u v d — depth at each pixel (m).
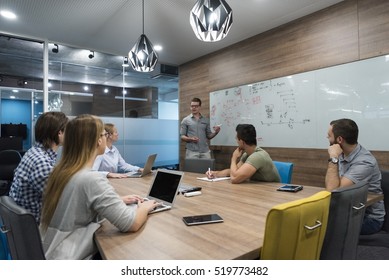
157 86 5.55
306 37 3.40
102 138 1.27
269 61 3.84
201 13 1.97
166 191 1.53
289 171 2.45
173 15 3.38
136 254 0.92
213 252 0.92
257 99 4.01
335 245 1.13
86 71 5.11
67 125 1.23
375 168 1.80
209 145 4.82
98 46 4.51
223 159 4.61
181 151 5.62
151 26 3.71
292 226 0.89
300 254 0.94
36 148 1.63
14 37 4.07
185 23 3.60
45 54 4.23
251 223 1.22
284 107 3.65
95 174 1.14
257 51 4.00
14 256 1.08
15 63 5.15
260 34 3.95
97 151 1.25
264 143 3.92
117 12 3.31
